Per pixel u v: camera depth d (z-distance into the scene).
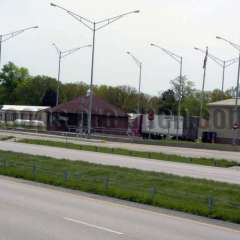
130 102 172.88
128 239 15.02
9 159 38.31
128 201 22.95
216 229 17.50
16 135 82.62
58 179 28.30
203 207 20.69
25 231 15.42
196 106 150.50
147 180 29.05
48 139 74.44
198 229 17.33
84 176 30.31
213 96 152.00
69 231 15.72
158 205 21.86
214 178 34.41
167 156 51.53
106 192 24.61
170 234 16.17
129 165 40.91
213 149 68.19
